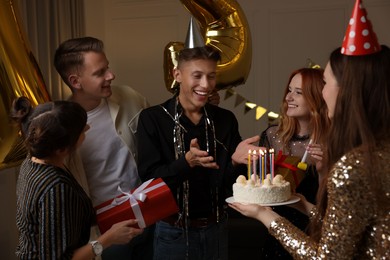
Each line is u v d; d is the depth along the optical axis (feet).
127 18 15.42
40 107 5.01
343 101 3.90
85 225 5.29
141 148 6.43
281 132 7.16
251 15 14.64
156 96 15.51
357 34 3.86
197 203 6.53
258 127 14.88
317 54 14.29
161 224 6.62
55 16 11.34
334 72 4.04
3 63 6.46
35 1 10.78
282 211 6.67
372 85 3.81
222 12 8.11
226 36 8.07
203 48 6.21
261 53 14.69
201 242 6.56
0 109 6.30
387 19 13.64
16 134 6.32
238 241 11.72
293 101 6.93
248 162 6.13
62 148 4.96
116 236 5.38
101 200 7.03
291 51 14.47
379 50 3.87
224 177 6.58
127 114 7.32
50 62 11.28
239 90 14.98
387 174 3.64
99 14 15.08
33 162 5.02
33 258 4.88
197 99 6.29
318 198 4.44
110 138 7.05
